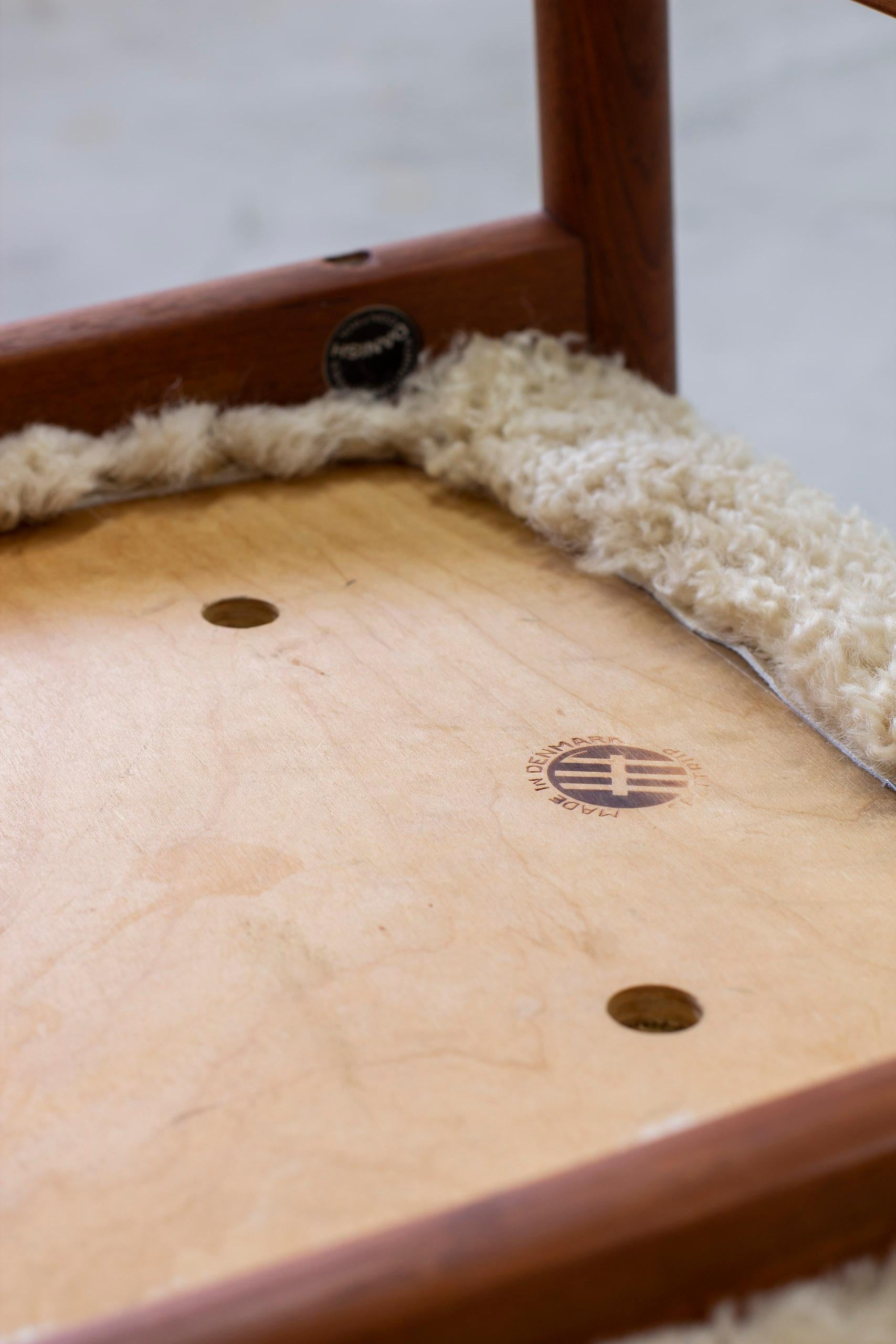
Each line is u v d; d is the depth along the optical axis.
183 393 0.69
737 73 1.73
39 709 0.57
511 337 0.71
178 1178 0.46
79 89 1.86
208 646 0.60
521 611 0.61
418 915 0.51
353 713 0.57
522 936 0.50
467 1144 0.46
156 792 0.54
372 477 0.69
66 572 0.64
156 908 0.51
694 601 0.60
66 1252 0.45
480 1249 0.40
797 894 0.51
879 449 1.30
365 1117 0.47
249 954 0.50
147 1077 0.48
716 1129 0.43
